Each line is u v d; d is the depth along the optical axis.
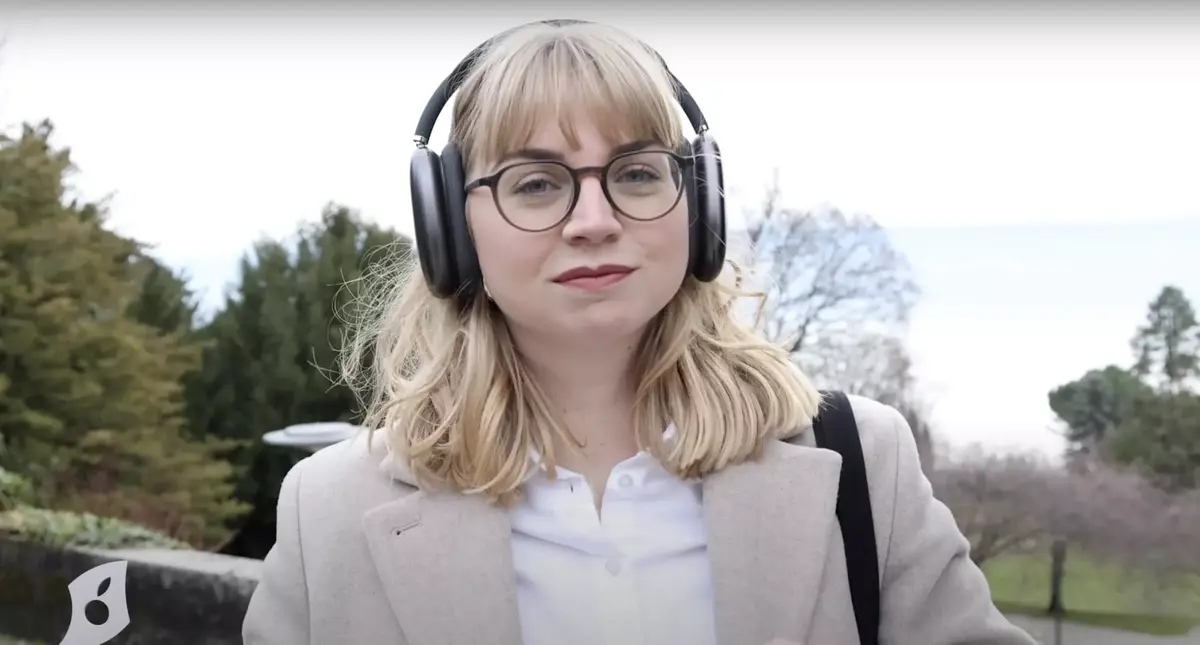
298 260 6.79
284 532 1.14
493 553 1.06
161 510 6.06
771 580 1.05
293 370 6.49
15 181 6.60
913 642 1.10
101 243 6.82
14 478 5.58
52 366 6.39
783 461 1.11
